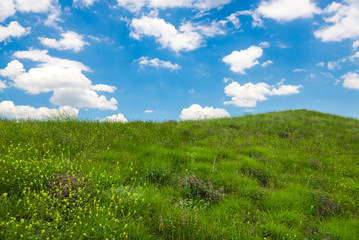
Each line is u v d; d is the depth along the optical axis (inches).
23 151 227.3
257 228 158.9
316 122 777.6
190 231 142.2
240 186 227.1
